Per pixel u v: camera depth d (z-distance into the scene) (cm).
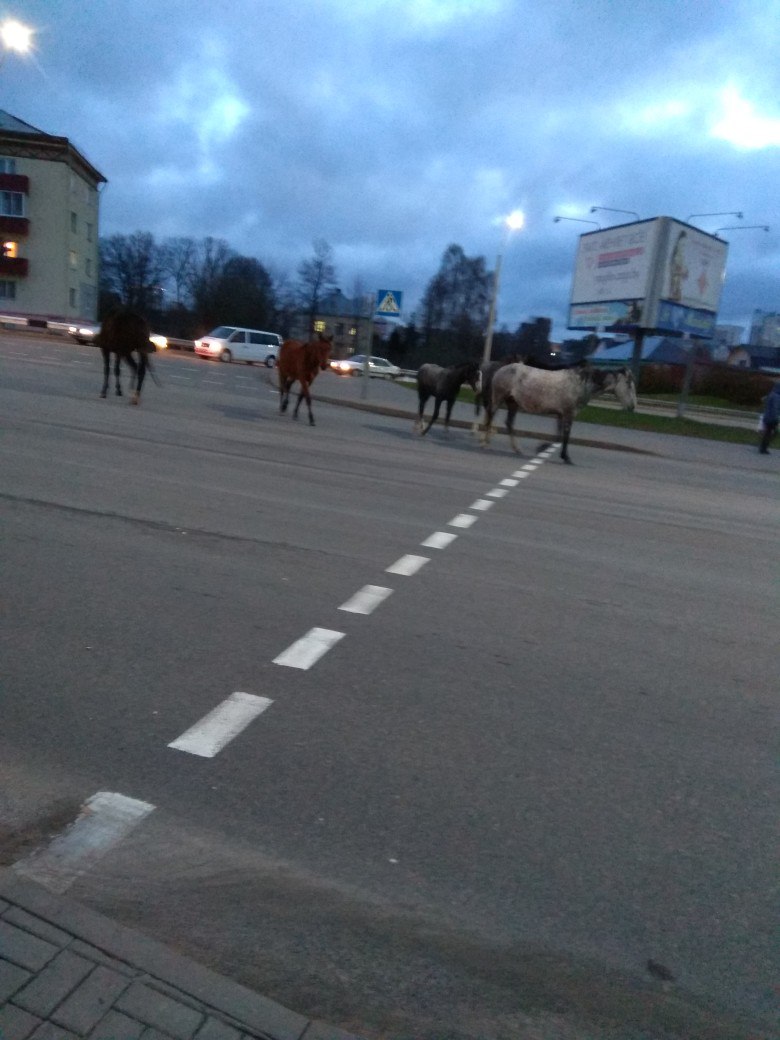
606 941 261
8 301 5506
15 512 712
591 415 2739
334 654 461
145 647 451
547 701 425
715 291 4397
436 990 236
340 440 1449
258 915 260
